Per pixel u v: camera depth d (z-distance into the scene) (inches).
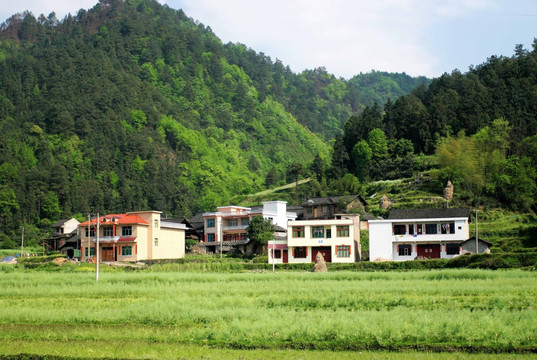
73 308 2124.8
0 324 1861.5
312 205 5718.5
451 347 1503.4
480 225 5467.5
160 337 1652.3
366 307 2039.9
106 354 1499.8
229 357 1455.5
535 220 5575.8
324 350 1520.7
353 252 4311.0
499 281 2610.7
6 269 3944.4
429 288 2427.4
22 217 7445.9
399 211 4490.7
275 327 1670.8
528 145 6830.7
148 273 3420.3
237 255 4847.4
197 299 2233.0
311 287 2551.7
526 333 1553.9
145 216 4852.4
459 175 6441.9
